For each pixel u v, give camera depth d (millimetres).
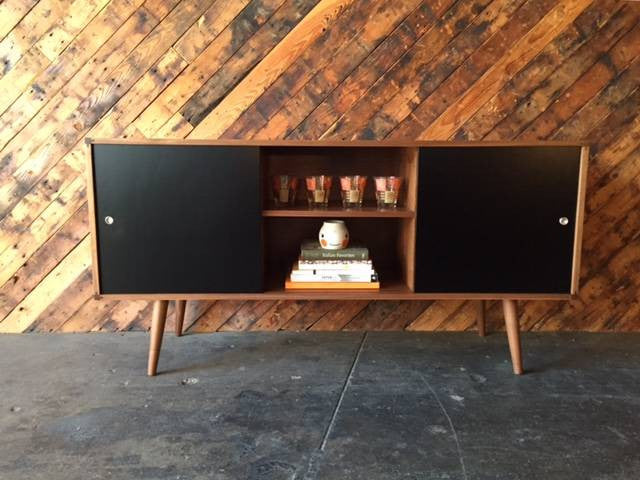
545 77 1643
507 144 1361
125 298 1408
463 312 1788
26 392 1342
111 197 1364
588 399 1318
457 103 1657
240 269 1416
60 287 1731
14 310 1735
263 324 1794
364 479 996
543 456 1071
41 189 1678
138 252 1392
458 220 1393
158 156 1357
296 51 1640
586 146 1359
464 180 1378
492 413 1247
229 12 1621
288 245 1731
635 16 1615
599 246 1723
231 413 1242
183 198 1377
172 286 1412
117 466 1032
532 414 1242
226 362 1535
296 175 1705
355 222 1723
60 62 1626
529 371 1481
